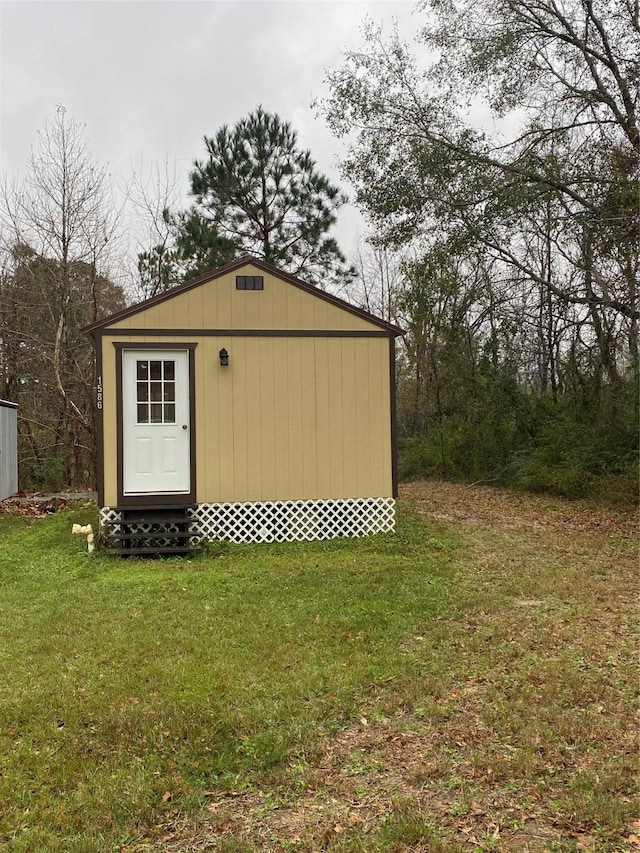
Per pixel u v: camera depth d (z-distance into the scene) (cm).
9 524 1140
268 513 927
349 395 945
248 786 323
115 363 883
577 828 286
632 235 1223
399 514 1127
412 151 1426
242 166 1738
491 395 1658
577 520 1114
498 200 1328
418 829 283
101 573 765
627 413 1341
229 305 912
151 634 534
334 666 461
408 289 2034
